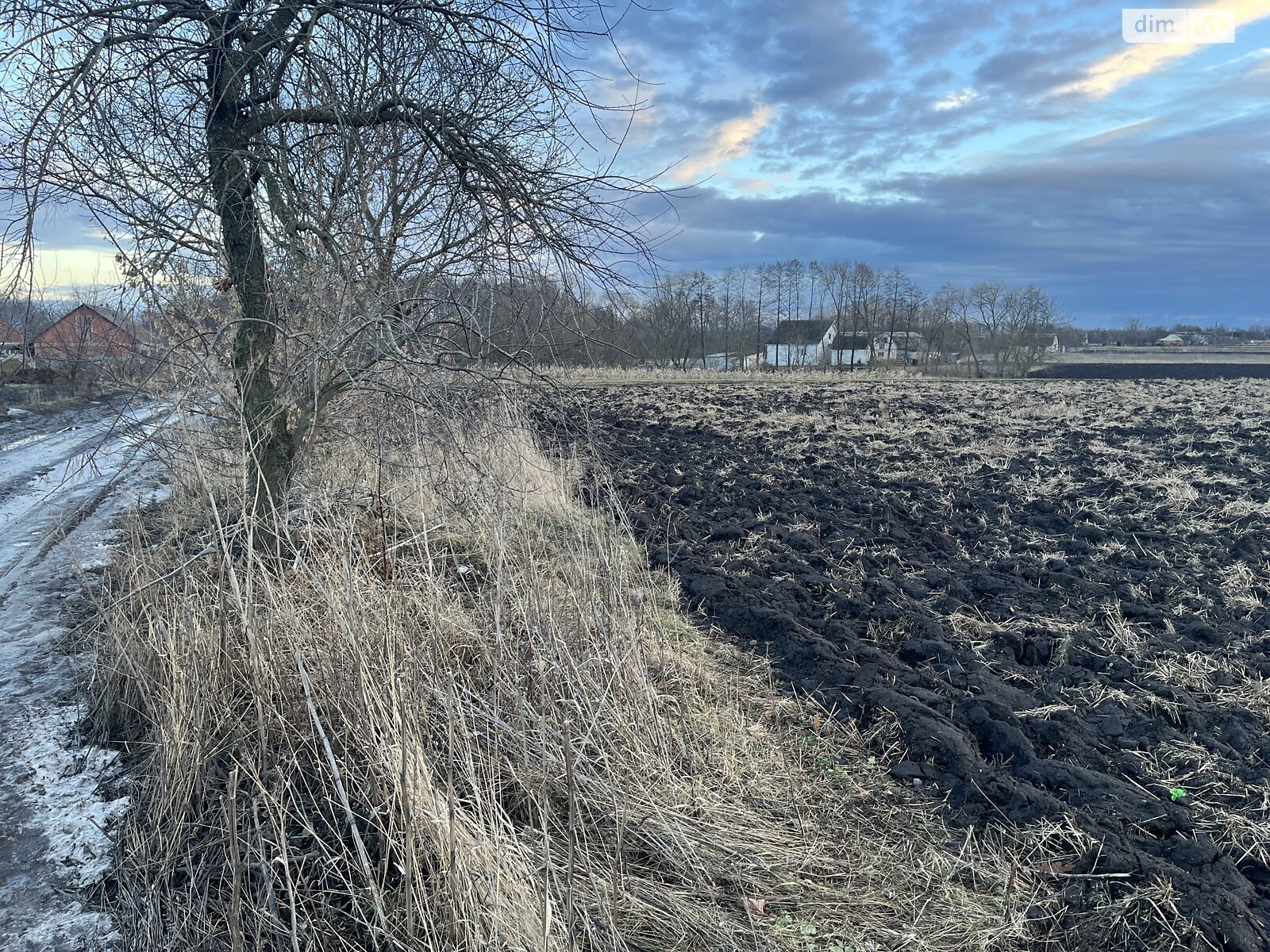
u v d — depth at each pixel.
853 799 3.78
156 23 4.11
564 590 4.59
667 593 6.14
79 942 2.80
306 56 4.37
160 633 4.04
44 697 4.58
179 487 7.09
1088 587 6.34
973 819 3.61
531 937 2.58
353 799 3.16
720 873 3.20
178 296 4.78
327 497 4.41
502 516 4.46
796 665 5.11
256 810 2.89
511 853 2.86
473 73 4.68
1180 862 3.26
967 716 4.40
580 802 3.37
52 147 3.53
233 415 4.87
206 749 3.36
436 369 4.41
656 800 3.51
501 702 3.75
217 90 4.63
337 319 4.49
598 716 3.81
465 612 4.49
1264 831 3.41
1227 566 6.74
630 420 17.20
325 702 3.41
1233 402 20.12
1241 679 4.81
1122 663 5.00
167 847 3.12
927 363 57.72
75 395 19.55
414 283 4.96
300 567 3.87
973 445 12.99
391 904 2.79
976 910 3.07
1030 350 50.91
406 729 3.00
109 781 3.79
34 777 3.79
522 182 4.76
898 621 5.70
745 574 6.68
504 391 4.81
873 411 19.22
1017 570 6.83
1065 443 13.55
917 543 7.71
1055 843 3.41
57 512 8.93
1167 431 14.84
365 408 5.37
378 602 3.67
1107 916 3.00
